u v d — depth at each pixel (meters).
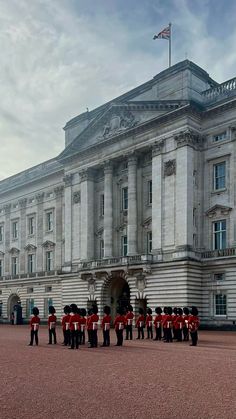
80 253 57.12
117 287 52.94
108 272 50.78
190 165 45.88
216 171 46.56
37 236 69.81
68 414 10.44
